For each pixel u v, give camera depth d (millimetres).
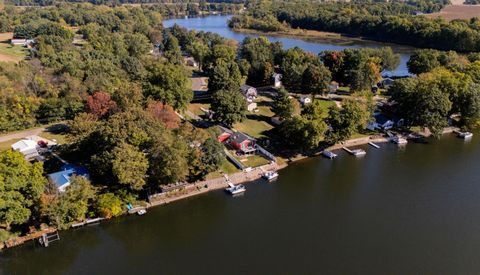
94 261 74750
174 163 86000
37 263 73875
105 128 91188
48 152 103688
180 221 86188
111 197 84688
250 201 93812
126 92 116812
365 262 74062
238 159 109000
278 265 73250
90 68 148000
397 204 92688
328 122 121312
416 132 131625
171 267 73062
